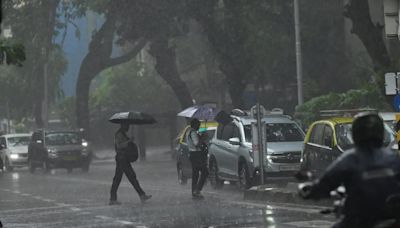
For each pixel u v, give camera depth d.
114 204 42.12
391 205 12.42
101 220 34.12
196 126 43.31
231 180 49.56
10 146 101.06
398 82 38.44
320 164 40.50
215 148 51.81
